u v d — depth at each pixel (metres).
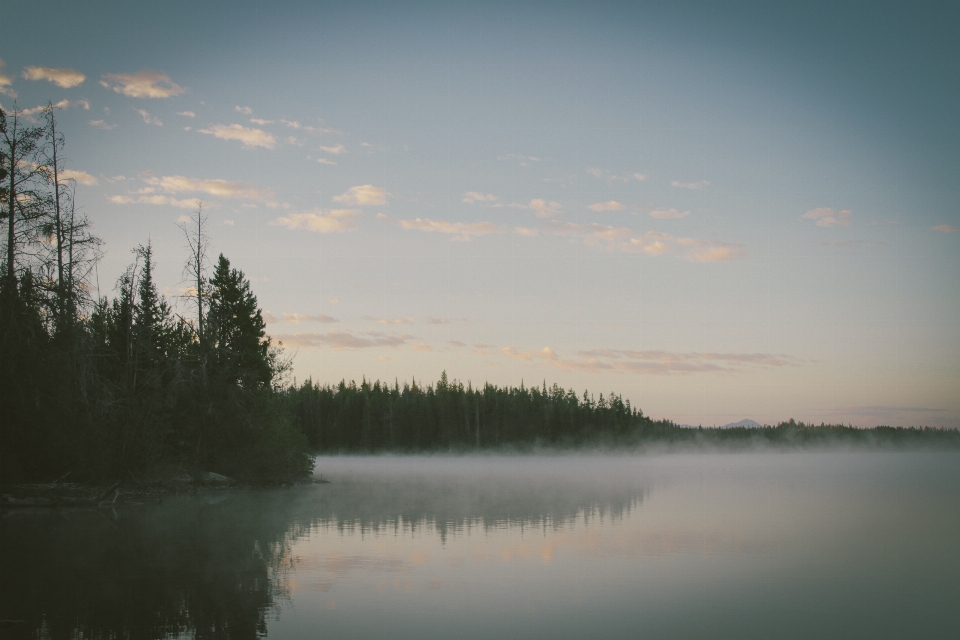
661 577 17.62
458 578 17.39
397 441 142.75
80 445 36.81
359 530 26.05
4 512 32.84
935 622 13.86
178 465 48.03
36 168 36.56
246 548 21.80
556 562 19.55
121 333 47.59
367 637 12.68
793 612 14.50
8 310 34.72
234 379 54.88
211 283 53.72
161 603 14.94
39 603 14.90
